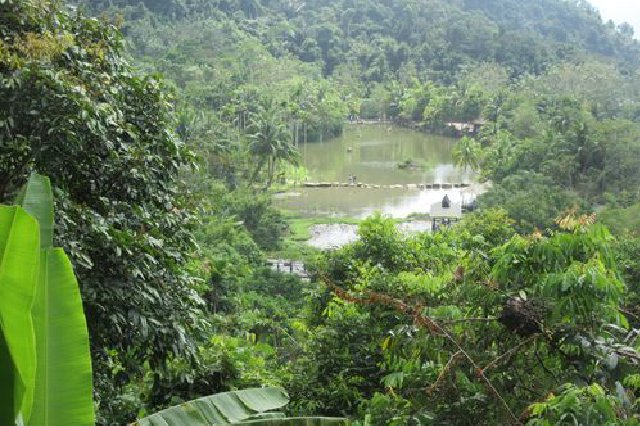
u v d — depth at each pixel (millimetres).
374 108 99062
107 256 6984
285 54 106750
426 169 64812
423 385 4965
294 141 74562
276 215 40531
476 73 101625
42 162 7047
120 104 8203
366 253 11578
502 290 4906
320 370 7945
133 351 8078
